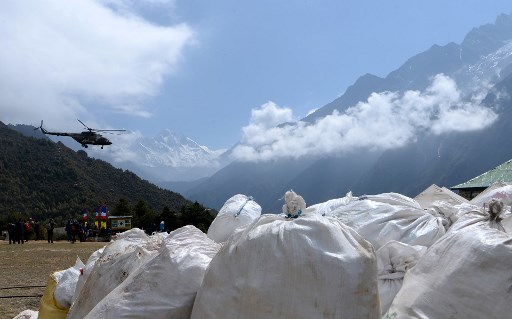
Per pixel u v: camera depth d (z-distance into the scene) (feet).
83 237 89.45
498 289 8.80
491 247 9.09
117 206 132.98
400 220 13.78
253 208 19.30
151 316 9.75
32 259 50.96
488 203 11.09
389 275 11.39
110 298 10.49
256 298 8.01
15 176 236.84
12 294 29.30
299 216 9.09
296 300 7.84
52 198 228.84
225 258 8.80
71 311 13.87
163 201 267.18
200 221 121.08
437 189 24.70
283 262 8.03
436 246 10.39
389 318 9.77
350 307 7.79
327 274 7.84
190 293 9.87
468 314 8.91
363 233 13.47
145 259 11.85
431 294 9.39
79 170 263.49
